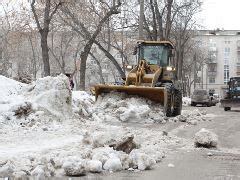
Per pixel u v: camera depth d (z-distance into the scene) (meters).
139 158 8.68
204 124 17.56
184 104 50.09
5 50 49.97
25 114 14.72
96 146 9.86
